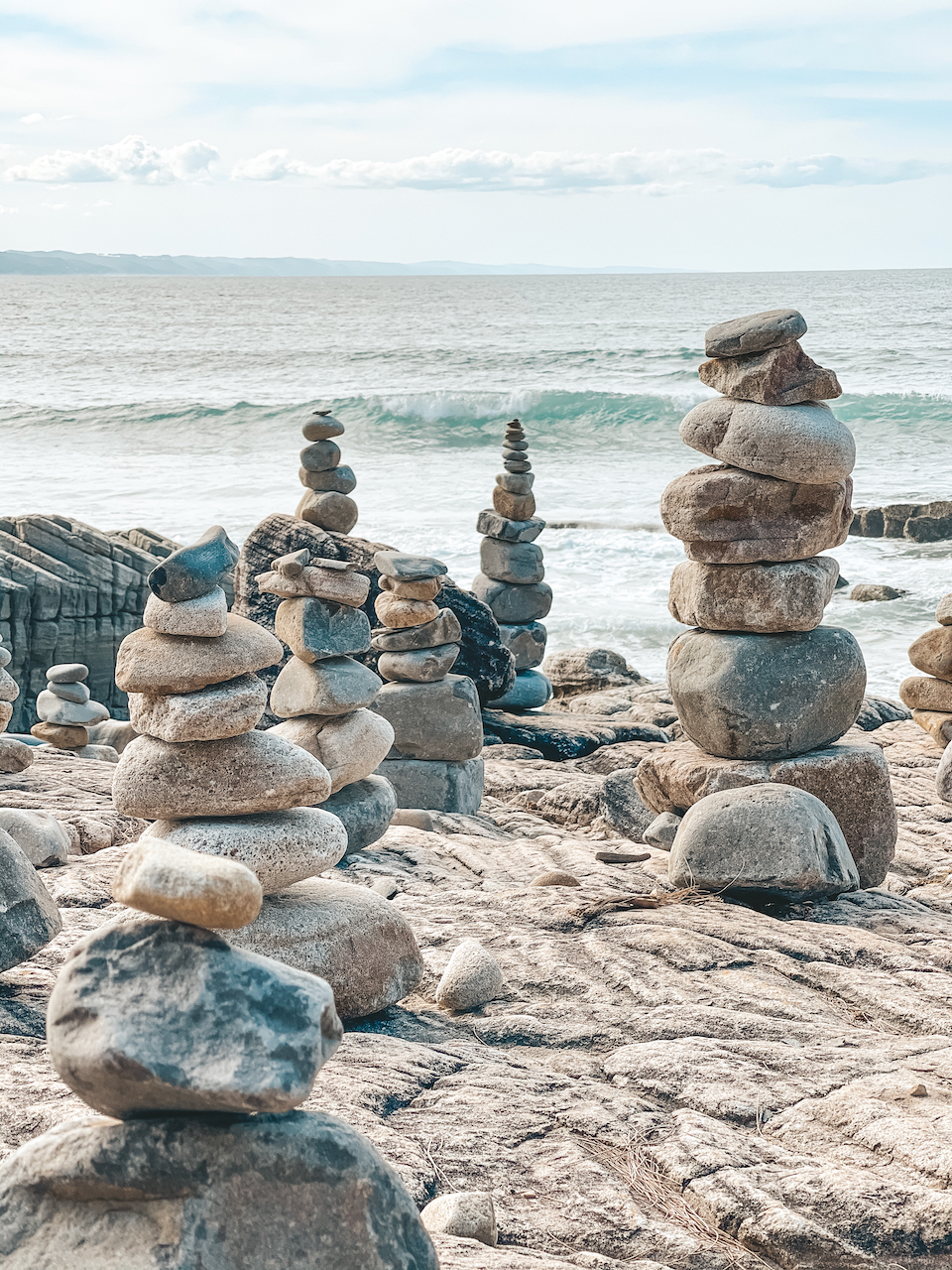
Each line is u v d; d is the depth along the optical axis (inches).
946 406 1384.1
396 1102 109.5
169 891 65.1
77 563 584.1
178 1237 60.6
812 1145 103.0
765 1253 90.2
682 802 215.6
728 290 5634.8
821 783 203.3
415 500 962.7
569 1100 111.5
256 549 411.5
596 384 1705.2
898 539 855.7
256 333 3088.1
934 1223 89.7
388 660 283.9
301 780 135.9
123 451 1325.0
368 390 1700.3
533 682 438.9
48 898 137.9
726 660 207.9
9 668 563.8
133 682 133.0
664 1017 131.9
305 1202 62.8
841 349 2060.8
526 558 444.5
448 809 279.1
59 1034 63.4
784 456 198.1
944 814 261.7
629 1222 91.9
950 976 147.9
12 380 2026.3
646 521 876.6
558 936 160.6
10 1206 63.9
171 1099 62.4
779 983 144.8
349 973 132.7
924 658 335.0
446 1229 86.9
